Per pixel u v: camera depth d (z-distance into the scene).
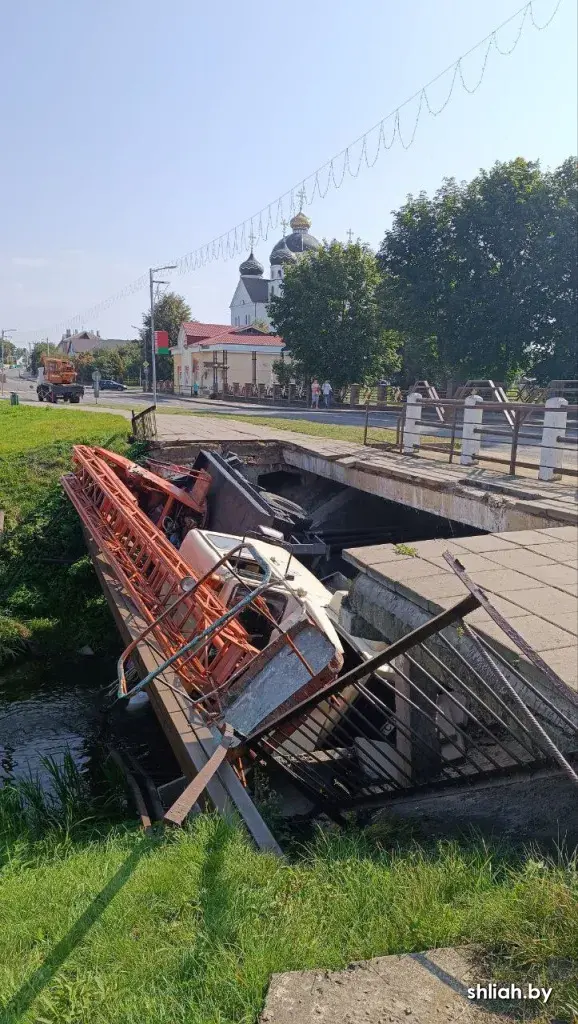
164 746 9.47
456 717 5.75
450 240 29.61
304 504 17.61
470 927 2.94
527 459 13.02
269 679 6.43
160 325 78.44
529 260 28.30
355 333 38.62
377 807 5.18
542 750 3.88
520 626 4.52
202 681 7.27
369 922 3.17
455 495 10.21
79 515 15.23
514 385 33.78
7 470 18.80
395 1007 2.55
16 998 3.12
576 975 2.53
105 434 21.30
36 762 9.23
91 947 3.45
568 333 28.23
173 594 9.06
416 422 14.35
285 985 2.75
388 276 32.59
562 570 5.70
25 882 4.60
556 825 4.04
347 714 7.18
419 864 3.67
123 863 4.51
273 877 3.88
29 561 15.54
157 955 3.31
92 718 10.53
